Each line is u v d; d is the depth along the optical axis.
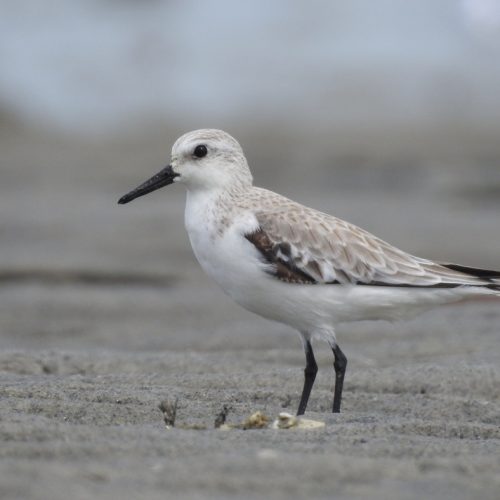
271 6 49.59
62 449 8.96
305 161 35.94
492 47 45.66
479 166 34.75
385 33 47.16
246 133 40.44
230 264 13.02
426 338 17.11
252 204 13.29
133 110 43.28
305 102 43.16
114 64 46.09
